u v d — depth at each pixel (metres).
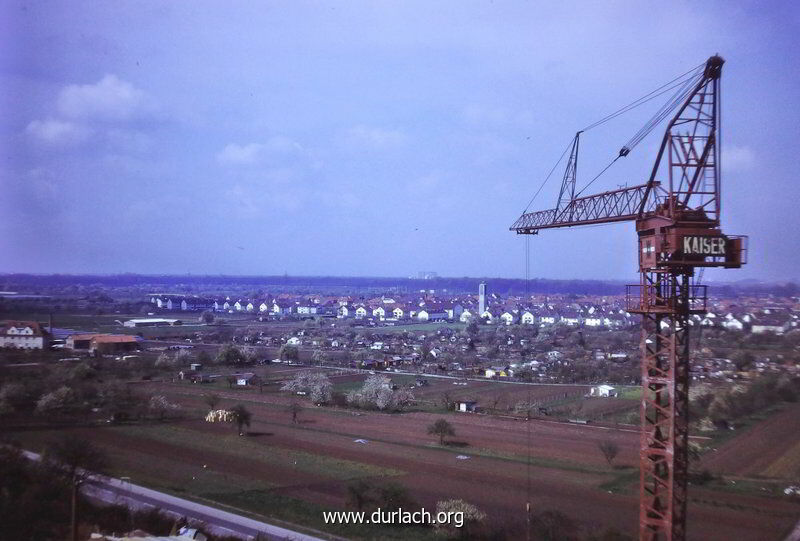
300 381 95.00
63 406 74.06
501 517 39.56
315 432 66.62
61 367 99.44
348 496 42.22
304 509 40.75
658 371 32.09
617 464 53.53
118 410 72.94
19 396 75.31
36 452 53.75
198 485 45.88
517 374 112.12
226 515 38.94
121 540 32.16
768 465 53.44
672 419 30.70
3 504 35.84
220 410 74.81
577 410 81.38
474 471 50.97
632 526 37.84
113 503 39.78
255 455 55.62
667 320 34.28
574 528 37.09
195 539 33.03
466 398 90.88
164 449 57.28
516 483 47.50
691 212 31.70
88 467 44.25
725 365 111.44
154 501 41.25
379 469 51.34
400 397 84.00
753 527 38.22
